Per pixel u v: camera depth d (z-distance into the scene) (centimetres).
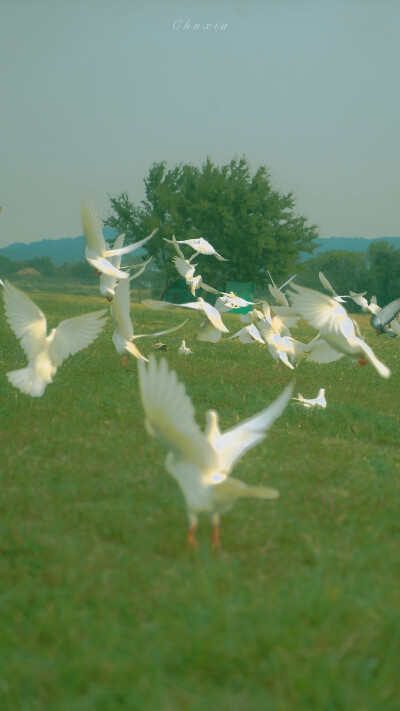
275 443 1047
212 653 622
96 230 1187
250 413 1145
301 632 654
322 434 1097
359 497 949
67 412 1095
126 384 1212
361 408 1202
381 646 644
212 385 1265
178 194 4812
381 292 6072
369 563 834
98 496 934
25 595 733
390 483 977
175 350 1530
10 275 8256
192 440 774
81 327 1055
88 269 8481
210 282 4753
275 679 598
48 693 587
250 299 4291
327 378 1386
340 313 1005
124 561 818
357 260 6175
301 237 4831
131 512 912
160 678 590
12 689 585
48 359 1048
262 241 4562
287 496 948
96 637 651
